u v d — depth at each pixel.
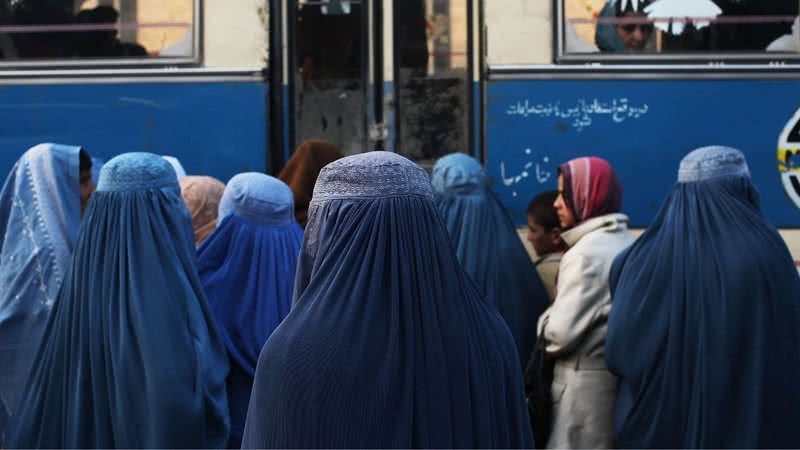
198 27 4.16
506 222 3.90
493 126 4.11
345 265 1.56
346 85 4.32
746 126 4.11
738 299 2.95
